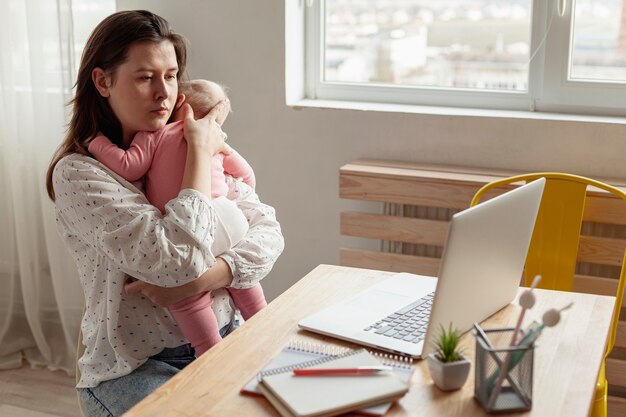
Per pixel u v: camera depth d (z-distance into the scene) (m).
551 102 2.80
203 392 1.46
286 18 2.88
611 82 2.72
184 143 1.92
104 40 1.82
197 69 3.03
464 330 1.64
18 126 3.08
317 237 2.99
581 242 2.51
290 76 2.96
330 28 3.03
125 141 1.94
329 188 2.94
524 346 1.36
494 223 1.57
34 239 3.16
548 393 1.44
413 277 1.96
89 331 1.95
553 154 2.67
